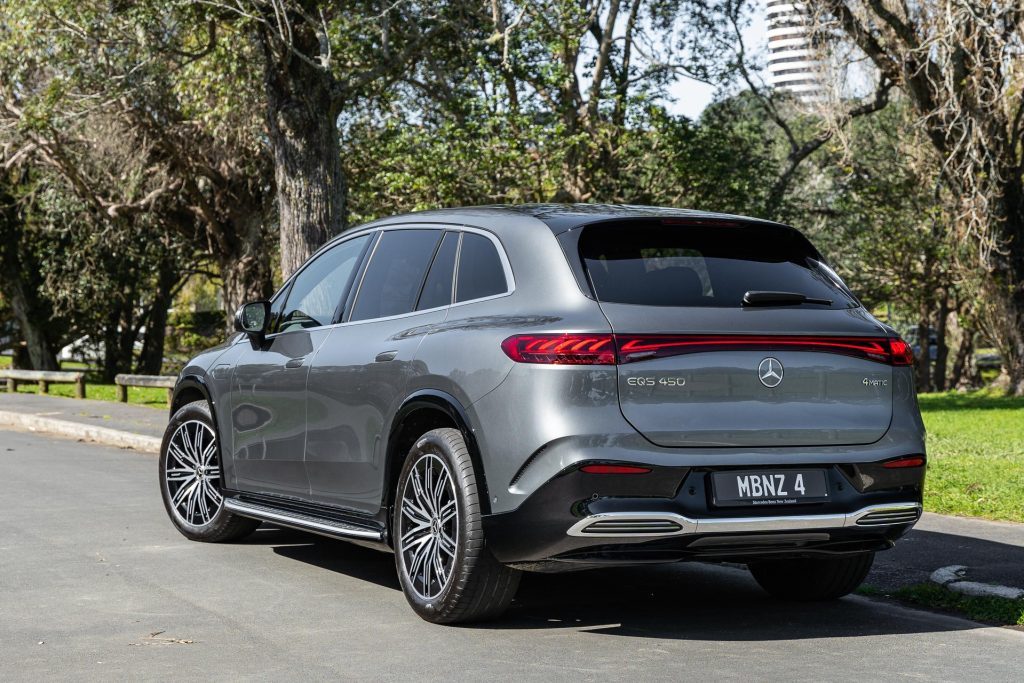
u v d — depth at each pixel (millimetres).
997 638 5246
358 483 5973
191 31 19891
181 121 25859
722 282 5156
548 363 4844
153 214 29797
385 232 6387
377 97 23516
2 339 48406
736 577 6703
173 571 6598
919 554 6941
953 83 24703
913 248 34406
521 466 4867
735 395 4926
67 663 4656
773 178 32781
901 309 40906
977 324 37281
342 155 25797
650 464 4758
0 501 9266
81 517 8469
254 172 27406
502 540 4953
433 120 24297
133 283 40500
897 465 5168
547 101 24094
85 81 19812
